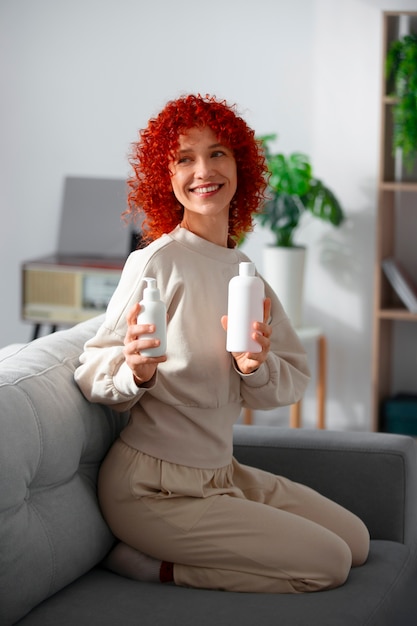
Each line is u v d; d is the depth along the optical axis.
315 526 2.27
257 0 5.11
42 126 5.42
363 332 5.21
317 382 5.30
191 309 2.31
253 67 5.16
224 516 2.24
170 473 2.27
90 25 5.30
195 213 2.38
